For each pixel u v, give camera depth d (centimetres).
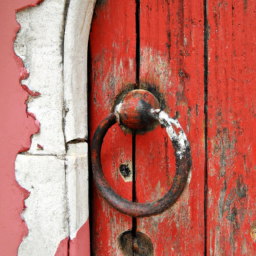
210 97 80
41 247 80
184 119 80
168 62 80
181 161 73
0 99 80
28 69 79
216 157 80
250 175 79
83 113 80
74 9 77
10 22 79
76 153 79
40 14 78
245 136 79
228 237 80
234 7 79
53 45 78
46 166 79
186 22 80
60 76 78
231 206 80
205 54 80
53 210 79
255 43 79
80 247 80
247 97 79
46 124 79
